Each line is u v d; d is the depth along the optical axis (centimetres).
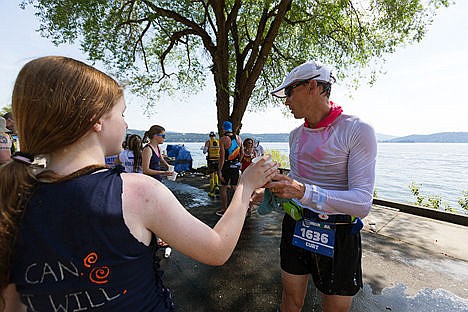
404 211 575
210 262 80
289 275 178
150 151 398
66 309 65
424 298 271
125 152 396
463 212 676
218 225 86
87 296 65
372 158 142
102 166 74
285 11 790
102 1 738
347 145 148
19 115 69
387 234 443
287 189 134
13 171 67
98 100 71
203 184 886
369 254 371
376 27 906
